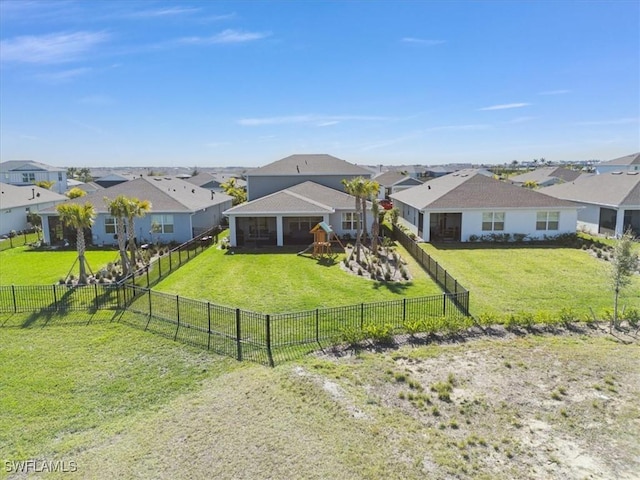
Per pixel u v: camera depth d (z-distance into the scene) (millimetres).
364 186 24609
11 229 37781
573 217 30703
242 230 33406
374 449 8281
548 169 76125
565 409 9641
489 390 10484
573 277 21188
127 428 9539
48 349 13609
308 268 23703
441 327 14086
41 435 9461
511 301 17641
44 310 16734
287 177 41094
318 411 9633
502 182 33594
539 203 30797
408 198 39031
